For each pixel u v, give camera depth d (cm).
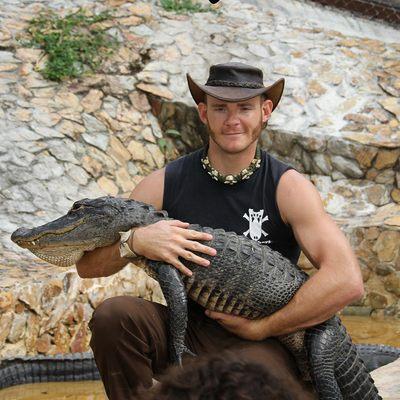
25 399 617
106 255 425
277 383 153
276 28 1324
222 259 407
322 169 1112
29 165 959
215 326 428
